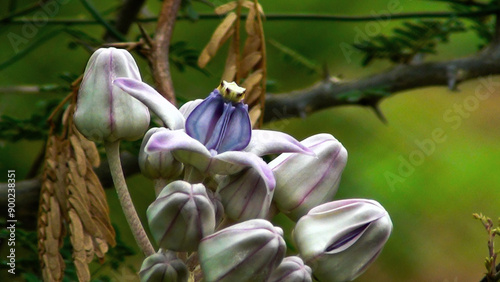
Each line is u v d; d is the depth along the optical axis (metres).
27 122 0.68
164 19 0.67
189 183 0.59
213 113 0.59
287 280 0.59
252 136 0.59
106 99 0.60
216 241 0.58
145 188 0.71
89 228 0.63
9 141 0.69
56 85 0.68
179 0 0.67
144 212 0.71
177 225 0.58
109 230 0.63
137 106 0.60
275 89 0.71
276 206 0.61
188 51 0.69
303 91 0.72
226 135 0.59
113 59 0.60
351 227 0.60
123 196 0.60
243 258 0.58
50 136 0.65
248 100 0.66
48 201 0.64
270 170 0.58
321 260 0.60
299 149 0.59
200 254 0.58
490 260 0.61
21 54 0.70
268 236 0.58
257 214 0.60
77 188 0.64
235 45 0.66
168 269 0.59
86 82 0.60
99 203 0.64
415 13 0.72
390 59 0.72
